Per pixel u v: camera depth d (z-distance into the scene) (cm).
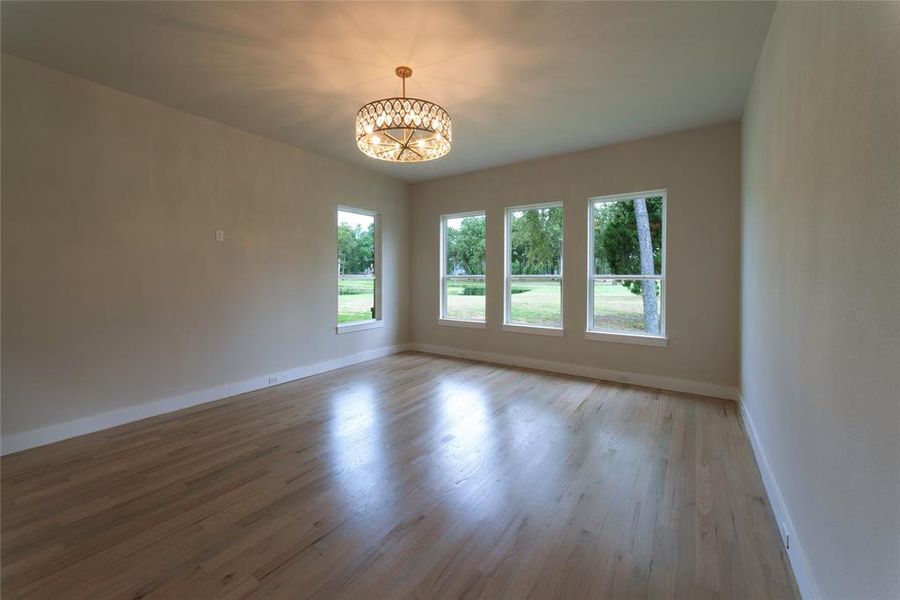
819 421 139
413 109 254
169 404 345
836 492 121
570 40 243
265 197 419
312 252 471
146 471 241
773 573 159
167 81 297
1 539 179
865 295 103
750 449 271
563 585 152
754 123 288
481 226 559
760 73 261
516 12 217
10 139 262
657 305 427
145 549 173
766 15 220
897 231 87
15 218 265
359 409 352
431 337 606
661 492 217
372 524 190
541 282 507
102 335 306
